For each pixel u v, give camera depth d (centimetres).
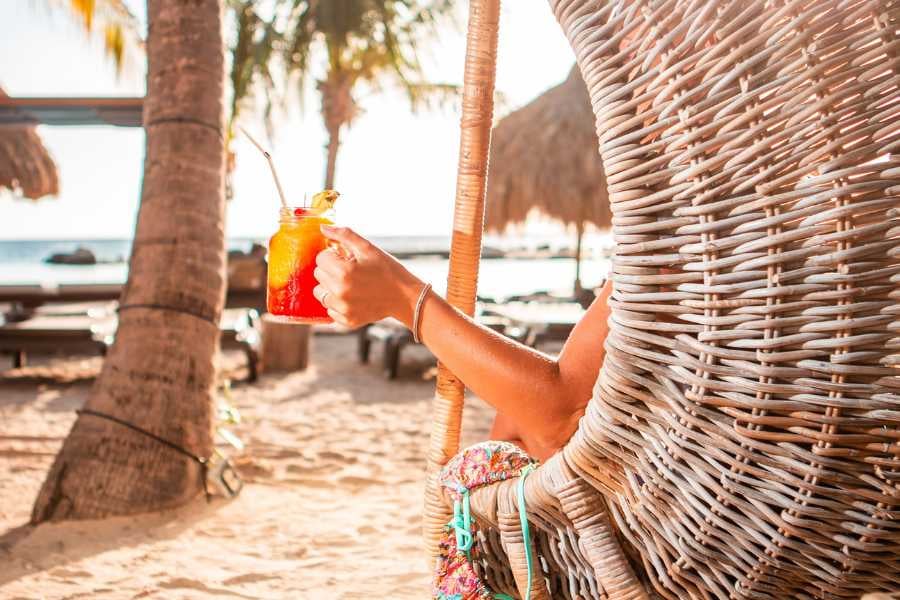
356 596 270
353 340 1111
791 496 96
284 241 131
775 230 93
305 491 401
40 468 437
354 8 935
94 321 827
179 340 360
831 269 92
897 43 87
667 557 108
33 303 841
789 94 91
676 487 104
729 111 94
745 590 103
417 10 1003
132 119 714
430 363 872
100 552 309
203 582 280
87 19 769
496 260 3231
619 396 106
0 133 1105
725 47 94
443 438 135
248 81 948
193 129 364
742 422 97
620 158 103
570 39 108
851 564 97
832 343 92
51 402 645
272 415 603
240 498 379
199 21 368
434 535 133
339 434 539
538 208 1034
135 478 348
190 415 363
